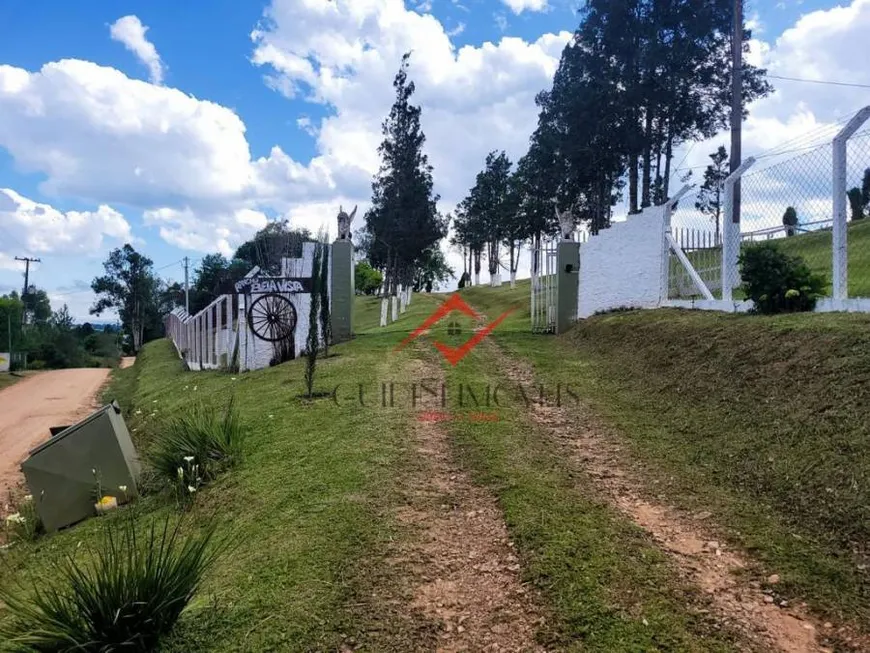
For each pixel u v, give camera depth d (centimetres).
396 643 288
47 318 5922
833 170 665
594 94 2438
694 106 2386
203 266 5247
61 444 622
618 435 588
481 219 5262
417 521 417
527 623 300
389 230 3353
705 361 682
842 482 387
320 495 467
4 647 278
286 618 307
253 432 693
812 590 309
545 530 388
